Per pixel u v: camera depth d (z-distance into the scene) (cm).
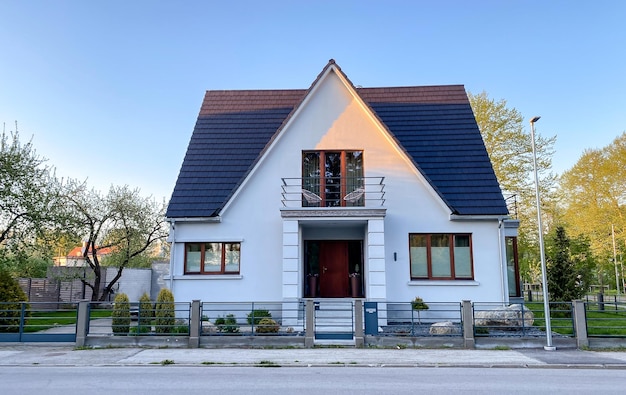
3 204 2153
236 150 2047
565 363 1116
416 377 980
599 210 3978
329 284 1908
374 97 2284
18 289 1658
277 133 1858
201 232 1834
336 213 1691
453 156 1950
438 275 1777
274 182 1855
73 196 2784
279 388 873
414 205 1806
